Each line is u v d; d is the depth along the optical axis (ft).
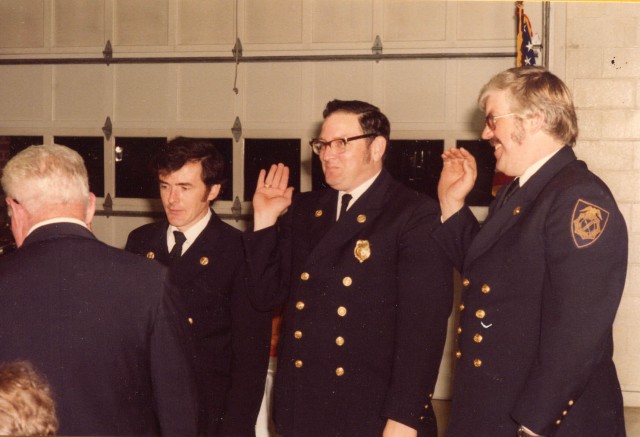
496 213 6.10
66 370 5.14
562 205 5.59
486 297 5.99
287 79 16.66
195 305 7.64
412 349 6.63
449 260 6.78
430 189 16.12
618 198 14.92
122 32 17.28
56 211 5.47
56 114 17.61
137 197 17.39
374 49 16.21
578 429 5.63
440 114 16.03
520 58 13.98
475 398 5.96
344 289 6.95
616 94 14.80
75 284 5.28
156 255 8.01
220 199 17.07
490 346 5.91
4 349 5.14
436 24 15.97
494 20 15.74
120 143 17.40
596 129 14.90
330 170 7.03
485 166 15.84
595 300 5.37
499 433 5.82
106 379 5.24
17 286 5.24
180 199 7.80
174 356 5.57
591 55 14.84
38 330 5.17
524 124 5.91
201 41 16.97
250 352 7.61
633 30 14.69
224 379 7.68
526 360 5.77
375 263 6.92
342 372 6.89
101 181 17.51
